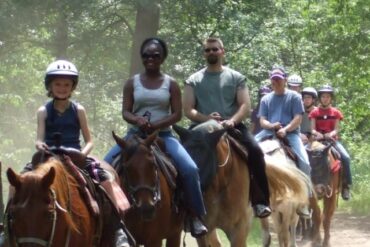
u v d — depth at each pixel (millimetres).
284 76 13586
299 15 29875
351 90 30875
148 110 9438
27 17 21781
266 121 13547
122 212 8023
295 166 12695
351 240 17625
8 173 6734
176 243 9758
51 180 6730
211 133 9742
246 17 26156
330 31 26969
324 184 14984
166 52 9578
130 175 8523
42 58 27859
